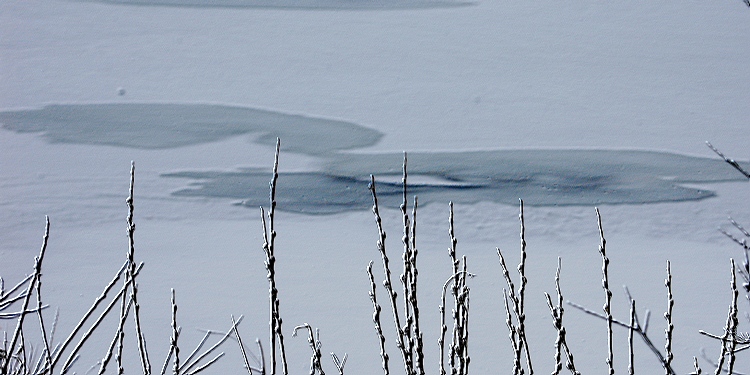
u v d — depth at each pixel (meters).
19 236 22.06
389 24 37.12
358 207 23.34
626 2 38.56
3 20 36.28
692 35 35.31
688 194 24.00
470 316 17.56
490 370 15.53
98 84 31.88
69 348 15.95
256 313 18.06
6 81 31.58
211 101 30.86
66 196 24.08
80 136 27.84
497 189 24.41
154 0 39.03
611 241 21.42
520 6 38.53
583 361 16.05
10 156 26.44
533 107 30.59
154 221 22.86
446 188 24.47
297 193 24.25
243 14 37.62
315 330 17.17
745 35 34.75
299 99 31.25
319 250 21.06
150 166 25.98
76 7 38.12
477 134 28.58
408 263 6.47
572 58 33.88
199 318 17.77
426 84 32.19
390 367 15.55
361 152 27.12
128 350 16.12
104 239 21.97
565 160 26.56
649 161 26.50
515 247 21.09
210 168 26.03
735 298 6.72
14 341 6.46
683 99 30.75
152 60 33.97
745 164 26.22
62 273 19.92
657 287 19.02
